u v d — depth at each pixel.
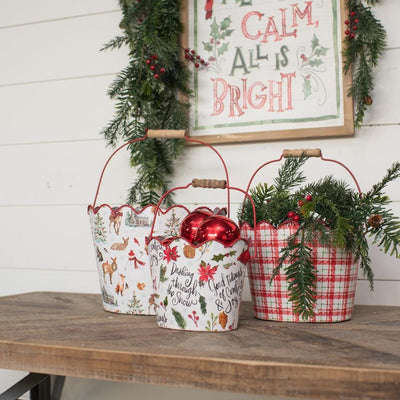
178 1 1.35
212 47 1.33
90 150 1.44
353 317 1.01
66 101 1.47
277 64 1.28
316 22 1.26
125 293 1.04
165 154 1.33
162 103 1.35
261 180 1.28
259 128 1.28
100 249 1.07
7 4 1.54
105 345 0.74
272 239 0.95
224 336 0.81
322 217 0.94
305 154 1.02
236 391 0.64
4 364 0.76
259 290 0.98
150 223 1.02
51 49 1.49
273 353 0.68
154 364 0.68
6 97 1.53
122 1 1.39
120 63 1.42
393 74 1.21
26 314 1.03
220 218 0.89
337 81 1.23
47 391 1.23
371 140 1.21
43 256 1.47
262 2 1.30
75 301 1.23
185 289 0.86
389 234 0.91
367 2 1.22
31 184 1.49
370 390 0.59
